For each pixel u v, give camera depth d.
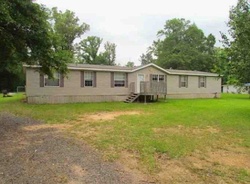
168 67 44.47
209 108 15.78
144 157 5.64
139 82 22.45
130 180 4.34
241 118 11.49
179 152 6.07
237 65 11.62
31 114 12.30
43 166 4.85
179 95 25.81
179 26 47.97
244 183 4.42
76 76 19.34
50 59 9.97
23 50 9.59
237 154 6.11
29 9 8.88
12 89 39.00
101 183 4.15
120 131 8.30
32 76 17.62
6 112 13.02
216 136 7.89
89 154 5.73
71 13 44.03
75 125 9.49
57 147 6.25
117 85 21.55
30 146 6.30
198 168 5.10
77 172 4.60
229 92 42.72
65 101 18.89
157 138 7.35
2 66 12.69
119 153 5.88
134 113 13.26
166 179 4.48
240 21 11.12
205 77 28.16
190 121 10.49
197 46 46.50
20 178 4.23
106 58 56.06
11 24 8.32
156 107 16.48
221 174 4.81
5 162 5.03
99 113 13.16
